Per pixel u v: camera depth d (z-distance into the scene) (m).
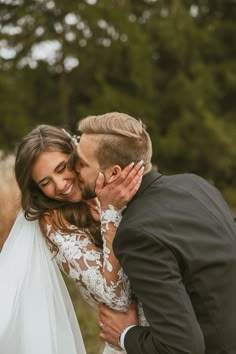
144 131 2.49
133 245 2.32
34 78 13.22
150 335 2.39
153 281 2.25
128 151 2.43
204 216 2.42
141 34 13.06
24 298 2.82
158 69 14.48
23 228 2.89
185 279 2.34
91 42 13.00
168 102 13.91
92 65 13.27
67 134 2.78
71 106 13.79
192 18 14.20
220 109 15.13
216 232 2.40
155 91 14.03
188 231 2.35
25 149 2.72
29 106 13.11
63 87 13.30
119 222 2.51
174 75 14.36
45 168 2.71
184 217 2.38
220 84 15.08
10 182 5.09
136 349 2.43
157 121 13.86
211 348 2.36
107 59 13.16
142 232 2.30
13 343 2.79
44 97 13.59
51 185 2.74
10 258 2.87
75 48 13.02
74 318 2.94
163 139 13.32
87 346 4.93
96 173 2.46
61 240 2.76
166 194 2.45
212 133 13.51
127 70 13.73
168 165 13.82
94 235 2.77
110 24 12.87
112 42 12.95
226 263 2.37
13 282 2.83
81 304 5.79
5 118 12.47
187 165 13.85
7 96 12.63
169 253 2.28
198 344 2.22
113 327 2.62
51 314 2.83
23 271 2.84
